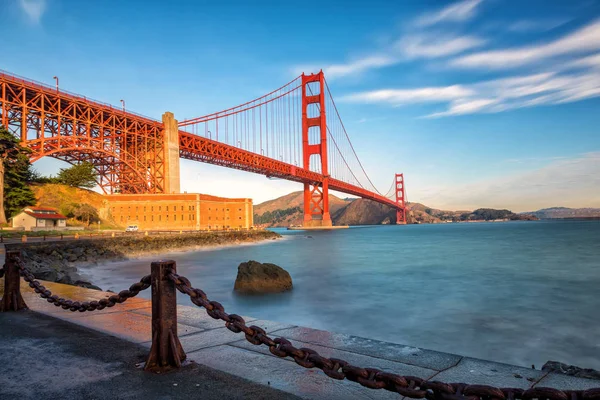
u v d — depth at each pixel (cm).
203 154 10688
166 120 9775
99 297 817
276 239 10150
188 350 466
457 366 389
